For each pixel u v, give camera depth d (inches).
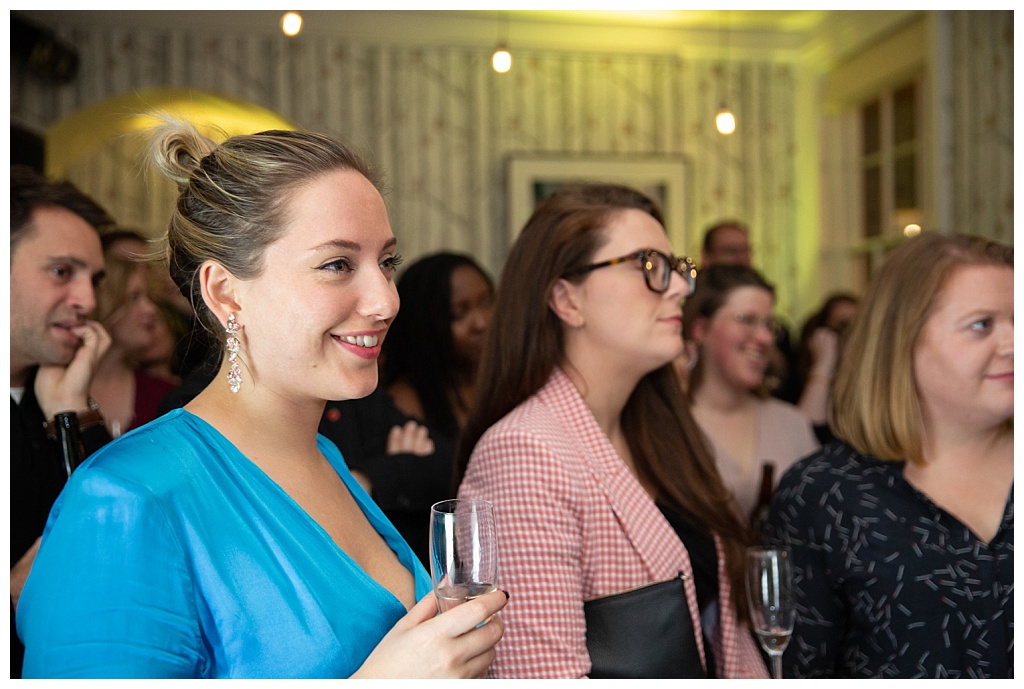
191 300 48.6
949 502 70.8
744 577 74.4
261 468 47.8
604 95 265.1
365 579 47.9
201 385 62.7
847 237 264.1
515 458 63.8
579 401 69.9
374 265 47.3
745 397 122.6
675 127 267.7
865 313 74.8
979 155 192.5
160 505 42.5
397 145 256.1
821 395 145.1
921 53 221.0
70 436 65.7
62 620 40.0
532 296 71.6
